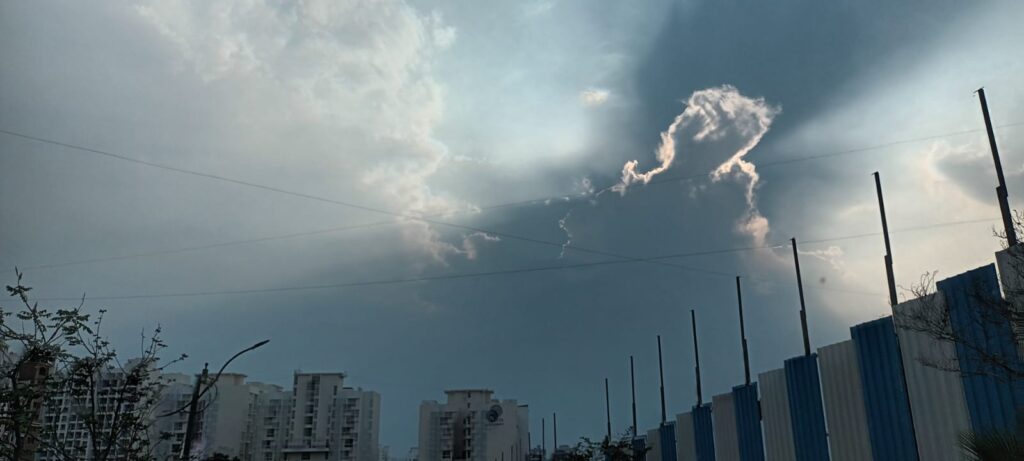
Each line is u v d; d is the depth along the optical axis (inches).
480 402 5949.8
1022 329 605.3
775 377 1143.0
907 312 825.5
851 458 937.5
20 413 650.8
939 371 781.3
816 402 1028.5
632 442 1875.0
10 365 683.4
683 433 1510.8
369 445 5398.6
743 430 1243.8
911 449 827.4
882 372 883.4
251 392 5290.4
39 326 687.1
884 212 952.3
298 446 5231.3
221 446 4879.4
